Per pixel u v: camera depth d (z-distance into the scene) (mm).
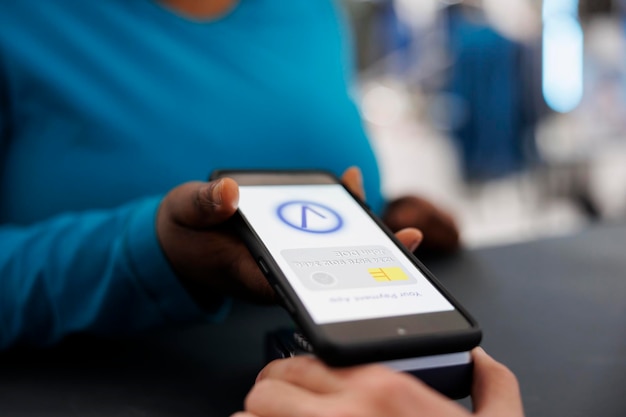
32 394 365
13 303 414
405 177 2518
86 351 429
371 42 2734
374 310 279
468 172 2377
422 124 2697
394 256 334
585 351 420
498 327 463
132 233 380
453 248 656
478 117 2303
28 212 575
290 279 297
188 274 373
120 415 340
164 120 610
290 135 676
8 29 576
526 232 2082
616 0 2162
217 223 327
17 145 585
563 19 2170
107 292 392
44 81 569
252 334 458
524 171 2273
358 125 756
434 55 2539
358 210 386
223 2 705
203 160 621
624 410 340
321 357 240
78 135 580
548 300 523
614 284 563
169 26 657
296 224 354
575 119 2232
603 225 780
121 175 584
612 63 2217
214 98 643
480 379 263
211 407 351
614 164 2240
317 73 732
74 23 609
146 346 436
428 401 220
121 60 617
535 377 380
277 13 729
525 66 2205
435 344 249
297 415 227
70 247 411
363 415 216
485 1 2256
